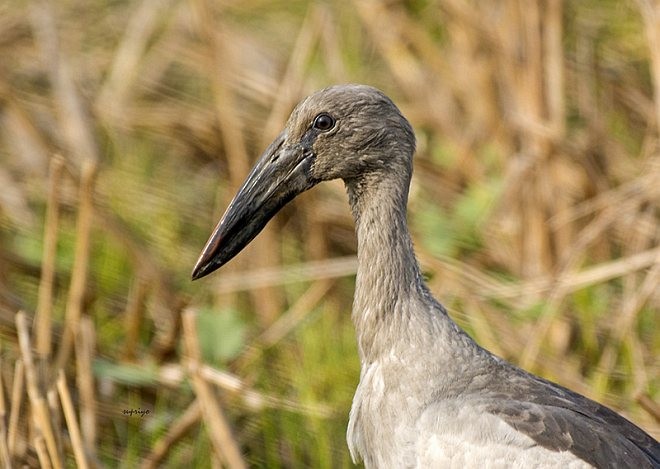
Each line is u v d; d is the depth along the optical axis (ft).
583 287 43.91
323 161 32.78
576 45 52.90
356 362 42.32
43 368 35.29
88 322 39.91
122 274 45.93
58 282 45.29
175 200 50.96
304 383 41.01
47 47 54.90
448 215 49.24
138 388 40.34
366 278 32.53
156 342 43.09
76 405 39.19
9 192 49.70
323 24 55.67
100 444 38.93
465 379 31.01
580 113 51.67
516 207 47.34
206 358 40.34
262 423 39.32
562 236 46.73
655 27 46.47
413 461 30.66
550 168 46.93
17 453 34.81
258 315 46.21
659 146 47.44
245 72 54.75
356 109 32.53
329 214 49.42
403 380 31.37
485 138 50.72
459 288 44.32
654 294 44.29
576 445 29.09
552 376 41.47
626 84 53.11
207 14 51.13
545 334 43.45
